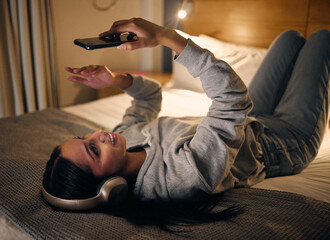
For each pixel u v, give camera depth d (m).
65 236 0.73
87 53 1.70
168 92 2.01
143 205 0.88
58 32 2.33
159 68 3.09
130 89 1.24
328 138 1.43
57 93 2.56
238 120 0.91
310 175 1.14
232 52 1.83
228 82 0.89
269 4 1.95
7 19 2.18
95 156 0.87
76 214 0.83
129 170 0.97
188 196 0.89
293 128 1.20
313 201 0.86
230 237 0.72
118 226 0.77
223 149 0.88
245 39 2.14
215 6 2.21
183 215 0.83
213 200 0.92
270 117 1.27
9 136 1.34
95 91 2.78
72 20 2.16
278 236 0.72
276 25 1.96
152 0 2.72
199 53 0.89
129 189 0.96
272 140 1.14
